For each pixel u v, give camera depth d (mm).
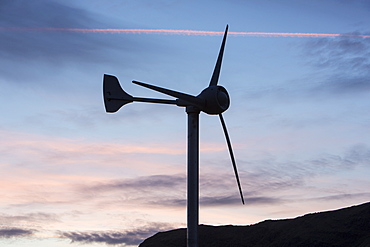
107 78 31172
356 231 141625
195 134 31281
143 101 31281
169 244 155375
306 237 144125
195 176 30844
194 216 30312
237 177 35094
